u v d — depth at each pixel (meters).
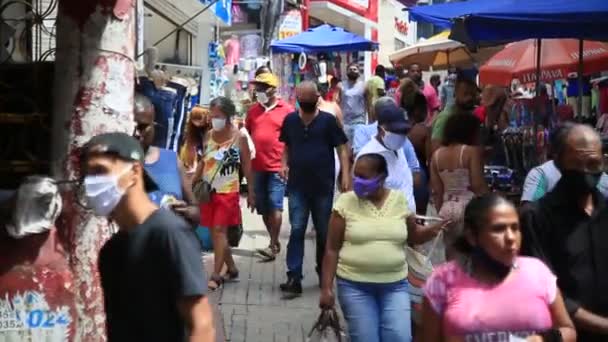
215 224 11.48
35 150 7.16
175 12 18.47
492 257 5.12
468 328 5.09
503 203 5.12
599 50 15.41
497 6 9.69
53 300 6.23
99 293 6.38
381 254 7.41
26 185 6.07
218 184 11.49
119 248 4.59
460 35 9.21
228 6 21.23
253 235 15.58
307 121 11.23
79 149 6.39
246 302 11.01
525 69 16.30
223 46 24.36
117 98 6.53
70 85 6.46
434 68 24.70
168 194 7.17
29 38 8.47
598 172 5.77
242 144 12.08
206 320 4.53
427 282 5.30
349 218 7.51
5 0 8.52
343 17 38.22
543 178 6.91
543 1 9.34
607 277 5.70
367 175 7.44
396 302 7.46
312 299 11.23
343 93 21.62
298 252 11.41
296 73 30.22
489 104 17.44
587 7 8.80
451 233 5.56
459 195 9.30
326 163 11.24
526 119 19.22
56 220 6.29
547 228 5.79
